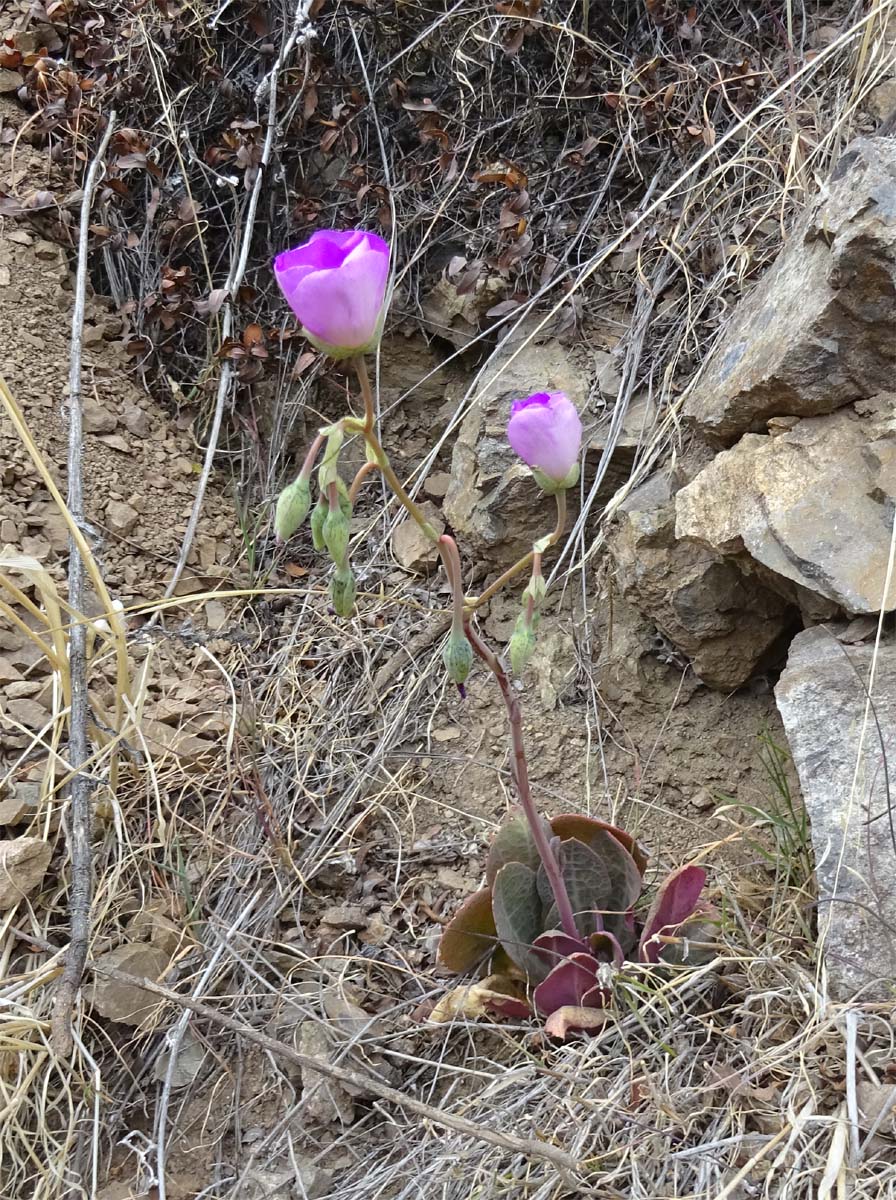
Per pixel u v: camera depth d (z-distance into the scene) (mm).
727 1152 423
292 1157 475
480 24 791
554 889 479
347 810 609
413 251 803
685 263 705
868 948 459
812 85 732
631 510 631
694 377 657
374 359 811
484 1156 445
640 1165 426
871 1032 442
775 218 693
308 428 816
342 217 821
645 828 593
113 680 646
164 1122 491
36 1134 480
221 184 826
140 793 596
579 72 770
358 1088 494
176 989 533
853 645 527
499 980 511
